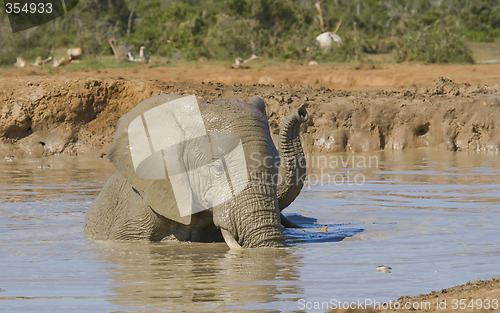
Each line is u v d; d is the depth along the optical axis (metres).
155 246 33.72
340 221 39.19
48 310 23.67
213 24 196.88
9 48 162.62
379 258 30.33
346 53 162.38
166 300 24.66
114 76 111.50
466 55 148.12
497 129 76.06
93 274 28.53
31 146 78.88
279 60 160.12
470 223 37.97
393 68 128.50
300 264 29.45
